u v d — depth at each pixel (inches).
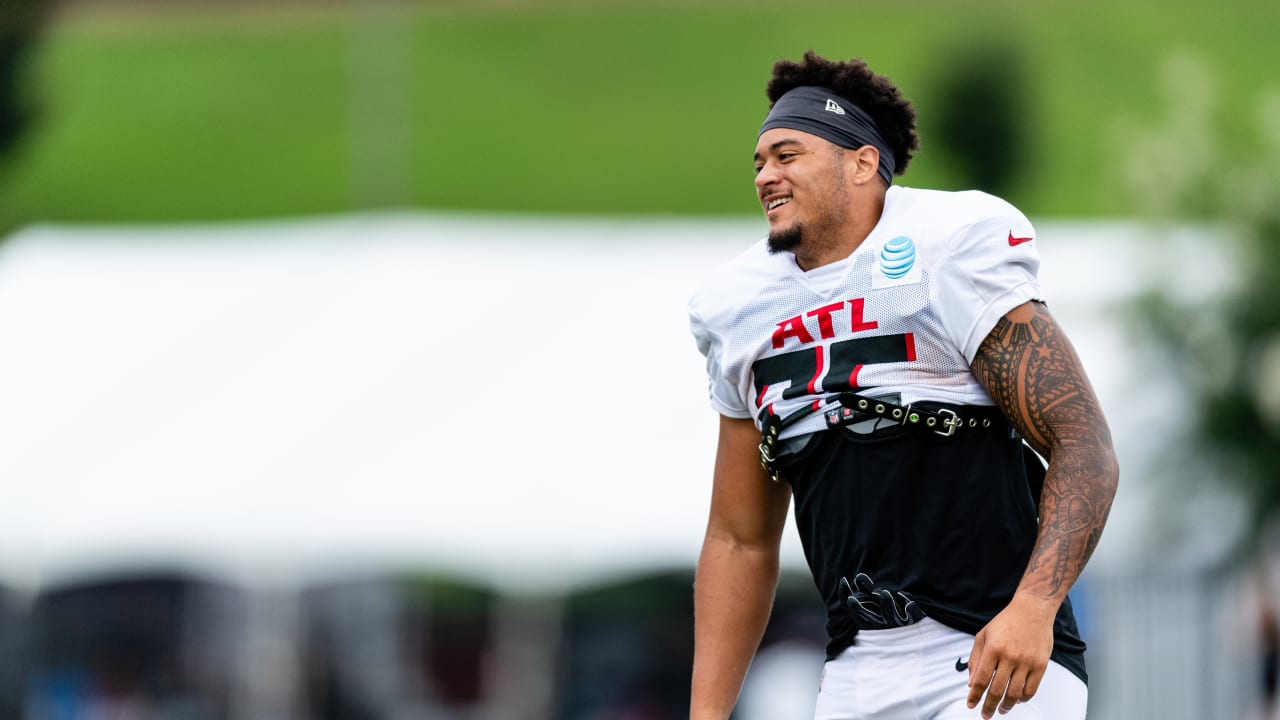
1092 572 1432.1
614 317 1785.2
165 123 4569.4
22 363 1763.0
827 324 454.9
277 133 4520.2
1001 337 434.9
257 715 1585.9
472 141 4517.7
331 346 1754.4
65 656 1574.8
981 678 410.6
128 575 1581.0
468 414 1636.3
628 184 4281.5
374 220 2333.9
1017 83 4382.4
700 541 1523.1
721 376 490.0
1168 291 1465.3
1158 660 1421.0
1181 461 1418.6
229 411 1663.4
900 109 468.4
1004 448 448.8
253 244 2033.7
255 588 1569.9
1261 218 1473.9
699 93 4783.5
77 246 2011.6
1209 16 4923.7
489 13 5162.4
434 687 1617.9
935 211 450.3
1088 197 4200.3
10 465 1616.6
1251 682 1387.8
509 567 1539.1
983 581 446.9
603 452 1582.2
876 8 5078.7
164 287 1903.3
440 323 1785.2
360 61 4909.0
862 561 456.8
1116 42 4830.2
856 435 447.8
